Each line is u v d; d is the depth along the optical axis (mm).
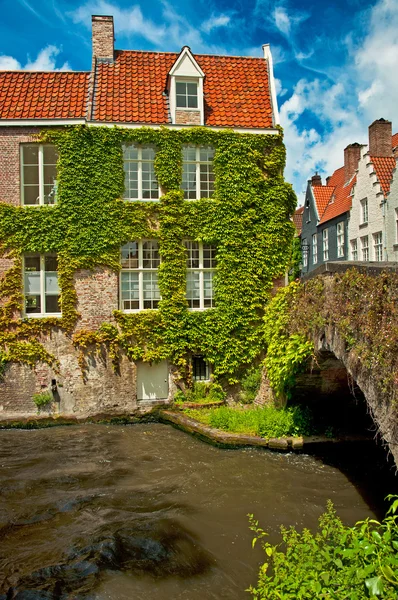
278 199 15750
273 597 4402
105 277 14938
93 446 12211
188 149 15680
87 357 14844
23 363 14672
